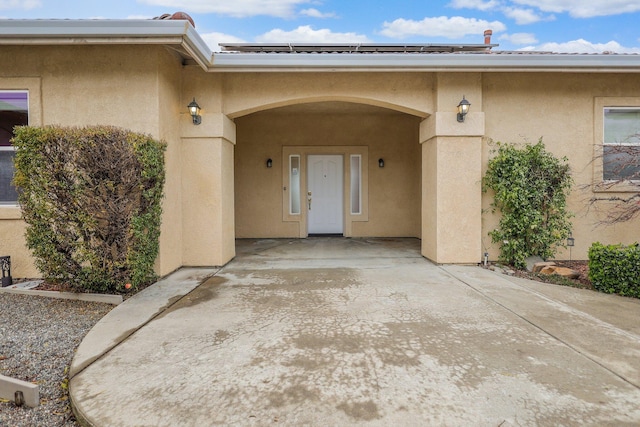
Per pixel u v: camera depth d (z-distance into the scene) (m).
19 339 3.02
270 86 5.73
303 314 3.46
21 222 4.84
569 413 1.88
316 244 8.12
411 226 9.27
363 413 1.90
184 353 2.62
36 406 2.12
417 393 2.08
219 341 2.83
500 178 5.61
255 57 5.17
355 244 8.11
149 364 2.46
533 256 5.69
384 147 9.22
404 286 4.47
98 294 4.04
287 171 9.14
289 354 2.60
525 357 2.53
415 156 9.21
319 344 2.77
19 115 4.91
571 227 5.77
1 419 2.01
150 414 1.91
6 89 4.81
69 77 4.79
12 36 4.29
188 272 5.34
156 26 4.25
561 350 2.65
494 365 2.42
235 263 6.01
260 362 2.48
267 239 8.97
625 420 1.83
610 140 5.96
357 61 5.20
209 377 2.28
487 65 5.23
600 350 2.65
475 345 2.74
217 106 5.64
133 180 3.91
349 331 3.03
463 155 5.67
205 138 5.65
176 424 1.82
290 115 9.12
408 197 9.26
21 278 4.85
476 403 1.98
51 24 4.22
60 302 3.99
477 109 5.68
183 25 4.25
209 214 5.68
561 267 5.20
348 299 3.94
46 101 4.81
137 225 3.94
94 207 3.77
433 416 1.87
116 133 3.80
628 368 2.37
